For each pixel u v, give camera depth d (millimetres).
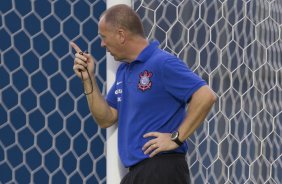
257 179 12969
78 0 13633
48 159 13711
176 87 9625
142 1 12172
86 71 10430
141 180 9812
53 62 13711
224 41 12578
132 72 10008
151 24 12258
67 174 13688
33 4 13648
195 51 12445
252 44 12719
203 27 12477
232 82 12648
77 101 13719
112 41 9922
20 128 13719
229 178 12828
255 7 12727
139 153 9867
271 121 13016
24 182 13734
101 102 10547
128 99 10094
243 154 12914
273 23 12945
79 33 13609
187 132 9641
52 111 13578
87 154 13680
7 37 13742
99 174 13648
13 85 13766
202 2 12453
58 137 13719
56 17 13422
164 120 9836
